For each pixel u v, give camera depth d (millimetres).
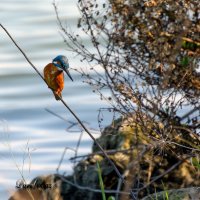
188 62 11617
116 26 11648
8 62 26375
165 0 11453
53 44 27250
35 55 26703
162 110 12273
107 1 11891
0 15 31594
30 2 33219
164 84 7977
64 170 18031
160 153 12492
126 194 7215
